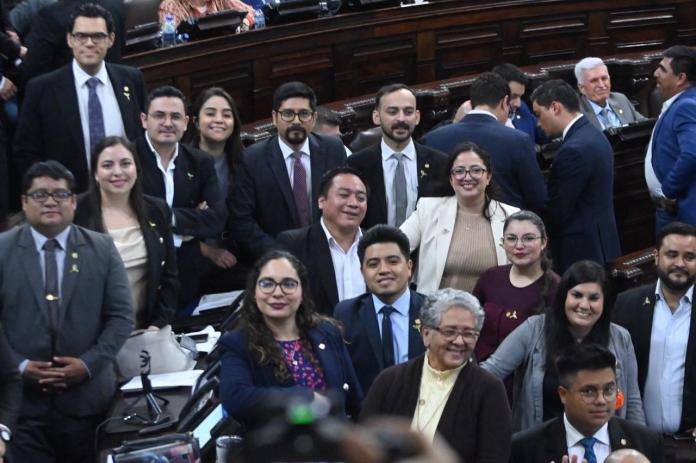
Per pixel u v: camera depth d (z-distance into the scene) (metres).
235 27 7.86
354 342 4.19
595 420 3.84
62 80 5.62
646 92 8.88
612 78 8.87
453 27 9.06
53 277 4.45
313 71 8.40
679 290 4.72
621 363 4.51
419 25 8.90
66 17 6.09
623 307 4.84
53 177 4.42
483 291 4.75
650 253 6.22
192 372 4.55
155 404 4.16
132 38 7.31
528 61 9.47
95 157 4.81
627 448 3.89
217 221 5.48
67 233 4.51
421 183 5.47
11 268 4.42
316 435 0.73
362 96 8.11
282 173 5.61
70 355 4.44
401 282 4.19
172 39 7.68
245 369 3.65
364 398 3.88
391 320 4.21
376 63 8.76
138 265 4.84
